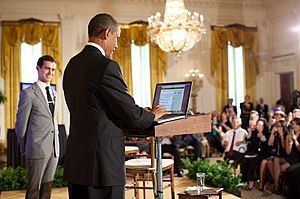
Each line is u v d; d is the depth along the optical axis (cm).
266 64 1185
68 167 208
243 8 1169
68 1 1059
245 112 1074
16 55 1027
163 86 258
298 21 1061
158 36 792
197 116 216
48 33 1045
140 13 1102
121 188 203
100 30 207
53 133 357
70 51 1060
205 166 549
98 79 195
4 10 1025
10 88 1026
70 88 208
